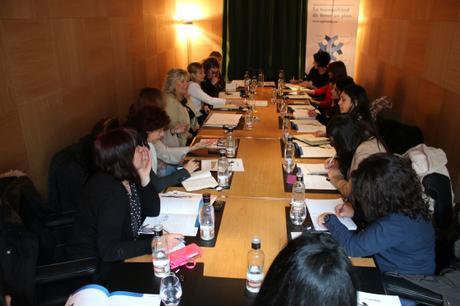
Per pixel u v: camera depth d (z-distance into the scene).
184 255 1.49
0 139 2.13
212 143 2.86
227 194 2.07
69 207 2.28
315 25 6.36
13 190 1.73
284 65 6.69
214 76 4.92
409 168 1.51
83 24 3.16
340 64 4.25
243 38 6.66
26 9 2.36
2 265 1.46
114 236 1.55
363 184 1.52
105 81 3.66
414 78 3.89
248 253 1.49
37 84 2.48
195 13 6.60
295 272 0.67
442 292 1.43
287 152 2.60
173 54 6.25
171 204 1.93
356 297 0.68
